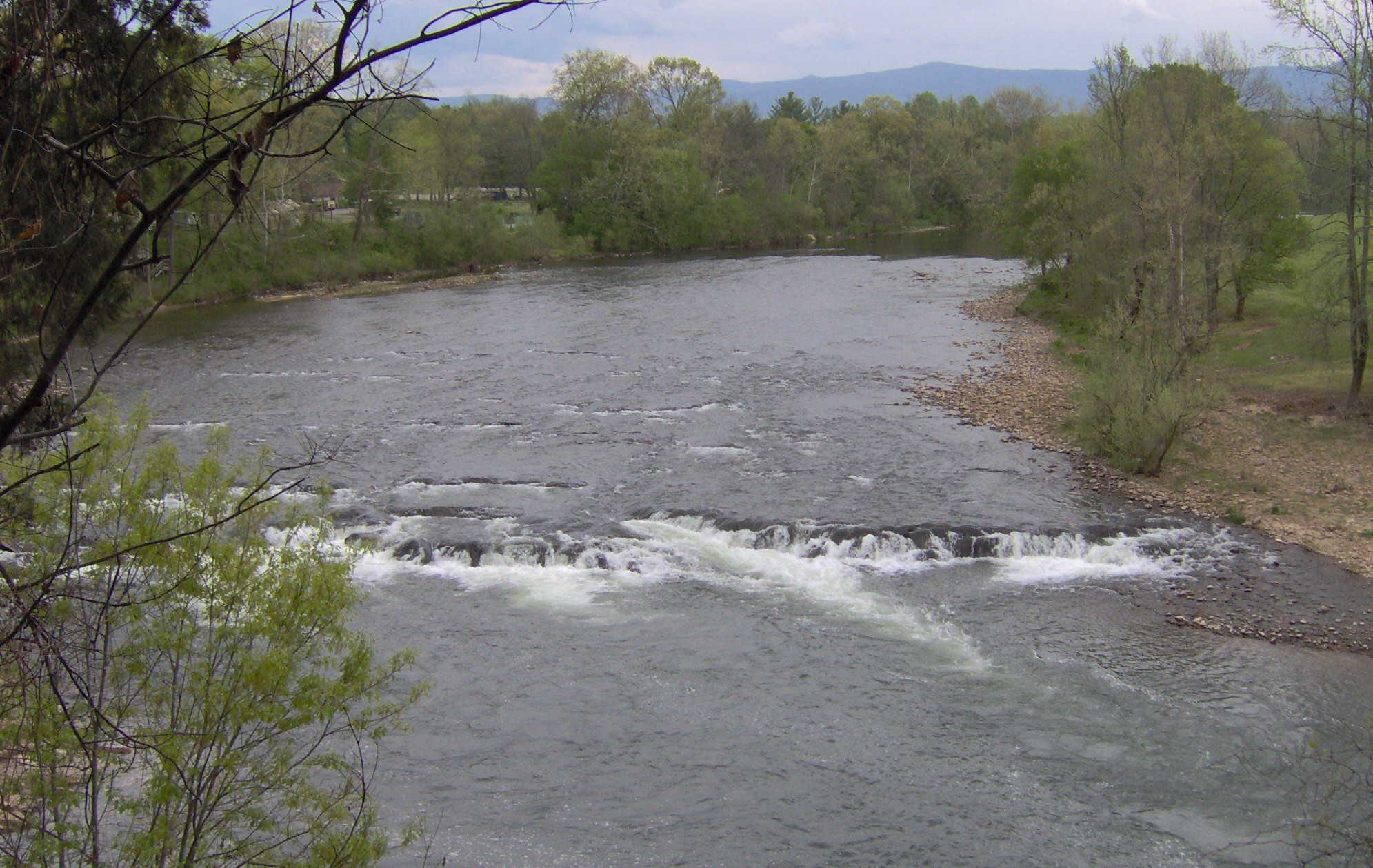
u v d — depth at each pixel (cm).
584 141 10481
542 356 4659
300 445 3164
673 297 6662
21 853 781
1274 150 4500
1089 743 1650
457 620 2084
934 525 2459
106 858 948
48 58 395
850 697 1792
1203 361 3180
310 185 7300
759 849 1415
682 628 2048
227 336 5269
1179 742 1645
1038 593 2189
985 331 5178
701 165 11644
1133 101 5309
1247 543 2397
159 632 815
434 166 8956
